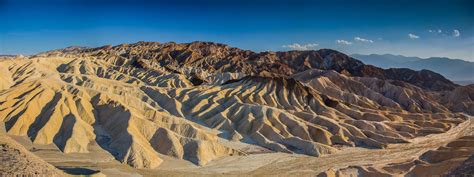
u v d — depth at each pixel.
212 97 150.75
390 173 86.94
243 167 95.12
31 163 55.22
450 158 90.88
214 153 102.00
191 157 97.06
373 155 109.12
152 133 103.75
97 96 120.75
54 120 104.56
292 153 109.31
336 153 110.56
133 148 93.38
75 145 96.12
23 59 187.88
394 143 125.06
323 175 83.50
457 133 142.75
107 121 109.19
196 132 110.00
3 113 107.88
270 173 91.25
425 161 93.19
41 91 117.25
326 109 156.50
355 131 129.50
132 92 149.25
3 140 59.88
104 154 94.06
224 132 124.19
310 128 125.06
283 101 160.50
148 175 84.56
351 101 194.50
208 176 87.00
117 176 81.12
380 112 164.50
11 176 49.69
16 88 121.56
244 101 155.62
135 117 105.88
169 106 142.12
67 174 62.62
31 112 108.44
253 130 123.81
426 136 136.88
